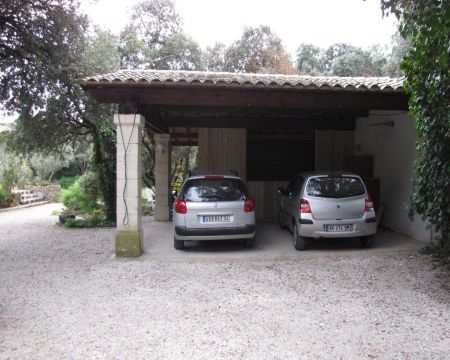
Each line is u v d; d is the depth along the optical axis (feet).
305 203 25.49
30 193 79.41
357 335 13.73
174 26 80.48
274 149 41.34
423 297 17.66
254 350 12.65
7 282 20.63
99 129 40.86
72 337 13.67
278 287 19.31
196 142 45.19
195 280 20.59
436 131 21.48
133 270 22.62
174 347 12.88
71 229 40.45
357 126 38.93
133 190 25.80
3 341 13.37
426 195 23.52
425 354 12.32
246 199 26.27
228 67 89.61
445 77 19.25
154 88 24.64
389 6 15.15
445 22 14.67
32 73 31.94
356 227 25.21
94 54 36.19
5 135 45.85
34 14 31.22
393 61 70.08
